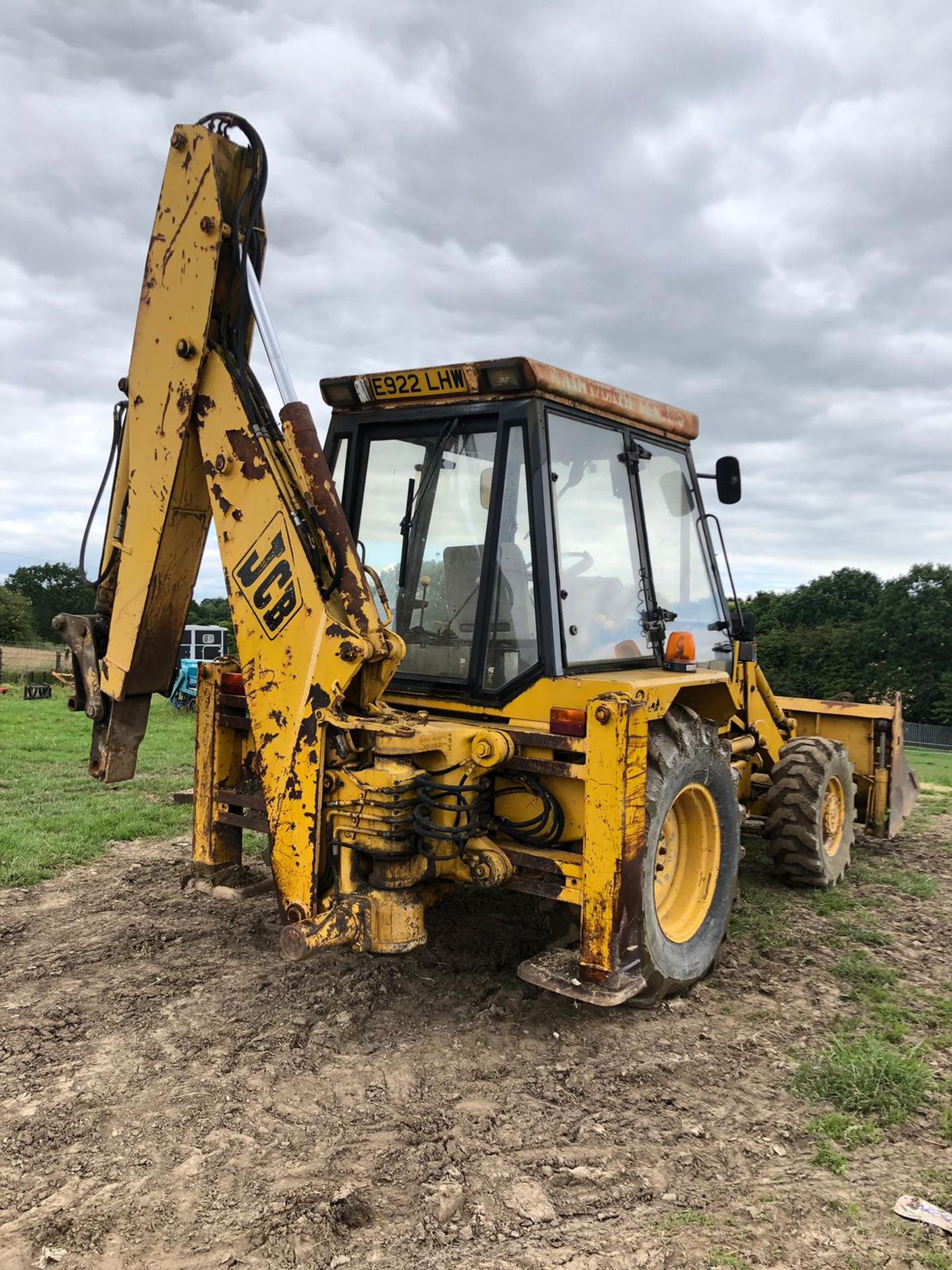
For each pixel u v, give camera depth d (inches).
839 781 242.7
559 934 161.2
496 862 145.0
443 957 177.9
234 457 155.6
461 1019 152.9
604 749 139.4
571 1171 111.8
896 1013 158.9
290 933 134.9
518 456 160.1
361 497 181.9
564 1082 133.8
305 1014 153.9
